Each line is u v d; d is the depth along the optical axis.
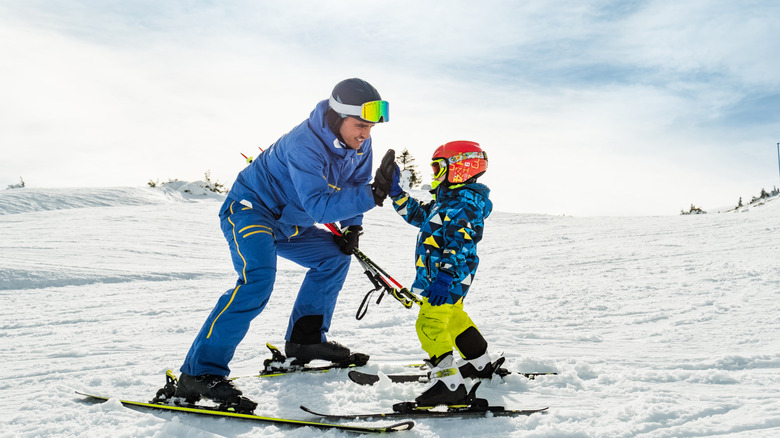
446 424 2.48
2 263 8.69
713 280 6.18
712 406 2.55
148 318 5.58
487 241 12.70
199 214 17.41
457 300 2.70
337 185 3.12
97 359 3.85
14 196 22.08
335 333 4.49
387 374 3.29
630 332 4.23
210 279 8.54
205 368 2.72
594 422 2.44
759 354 3.37
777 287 5.52
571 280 6.90
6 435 2.36
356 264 9.68
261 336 4.52
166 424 2.41
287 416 2.62
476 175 2.88
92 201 22.75
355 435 2.39
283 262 10.01
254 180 3.02
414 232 15.62
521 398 2.81
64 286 7.77
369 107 2.76
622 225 15.23
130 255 10.43
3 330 5.04
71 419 2.58
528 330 4.37
